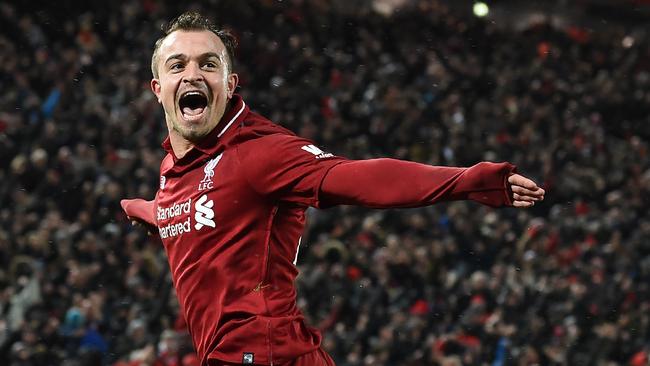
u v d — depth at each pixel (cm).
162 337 2881
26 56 4606
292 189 866
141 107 4253
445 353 3064
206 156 905
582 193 4681
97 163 3825
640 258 4112
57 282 3153
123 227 3541
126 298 3184
